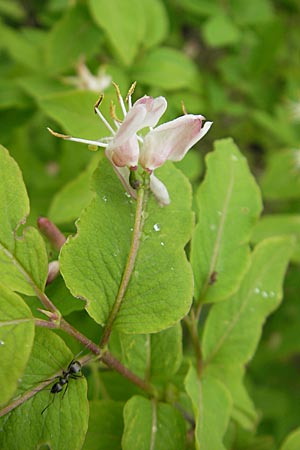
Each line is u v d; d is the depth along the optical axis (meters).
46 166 0.37
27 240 0.21
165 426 0.23
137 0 0.33
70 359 0.21
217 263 0.25
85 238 0.21
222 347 0.26
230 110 0.42
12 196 0.21
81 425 0.20
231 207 0.26
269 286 0.26
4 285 0.20
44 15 0.42
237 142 0.48
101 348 0.21
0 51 0.42
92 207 0.22
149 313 0.21
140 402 0.23
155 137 0.21
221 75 0.45
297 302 0.42
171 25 0.45
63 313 0.22
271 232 0.34
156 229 0.22
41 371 0.21
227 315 0.26
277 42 0.43
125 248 0.22
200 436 0.22
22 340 0.19
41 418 0.20
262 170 0.50
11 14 0.48
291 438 0.25
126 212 0.22
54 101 0.26
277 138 0.48
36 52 0.37
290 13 0.51
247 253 0.25
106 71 0.33
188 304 0.21
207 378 0.25
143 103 0.21
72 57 0.34
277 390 0.42
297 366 0.43
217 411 0.24
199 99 0.41
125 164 0.21
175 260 0.22
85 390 0.20
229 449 0.28
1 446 0.20
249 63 0.44
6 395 0.19
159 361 0.24
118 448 0.23
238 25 0.44
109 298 0.21
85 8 0.35
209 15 0.44
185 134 0.21
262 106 0.45
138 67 0.34
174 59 0.35
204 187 0.25
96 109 0.22
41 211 0.34
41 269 0.21
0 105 0.34
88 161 0.35
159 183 0.22
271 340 0.41
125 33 0.33
